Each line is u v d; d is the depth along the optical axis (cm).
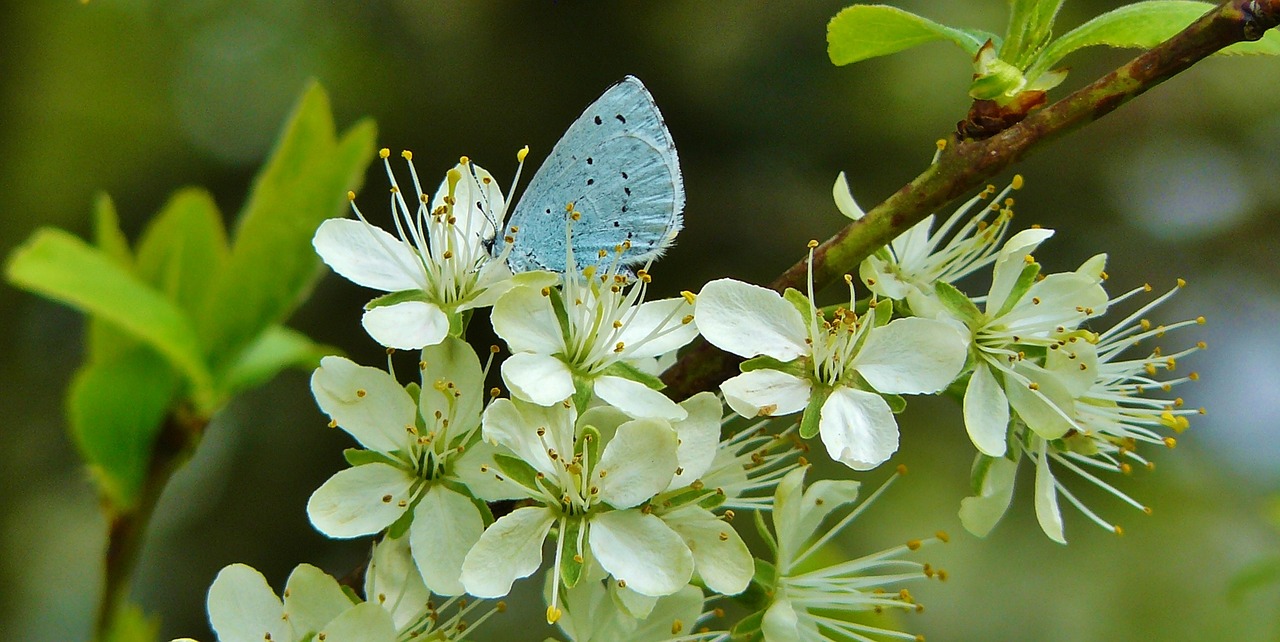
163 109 83
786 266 73
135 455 31
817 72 74
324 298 72
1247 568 40
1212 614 61
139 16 83
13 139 71
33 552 72
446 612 34
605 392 33
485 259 34
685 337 34
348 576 33
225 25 84
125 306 30
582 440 33
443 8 79
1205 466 66
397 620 33
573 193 34
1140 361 35
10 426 72
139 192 82
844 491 34
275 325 31
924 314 34
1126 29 33
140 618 31
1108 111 33
